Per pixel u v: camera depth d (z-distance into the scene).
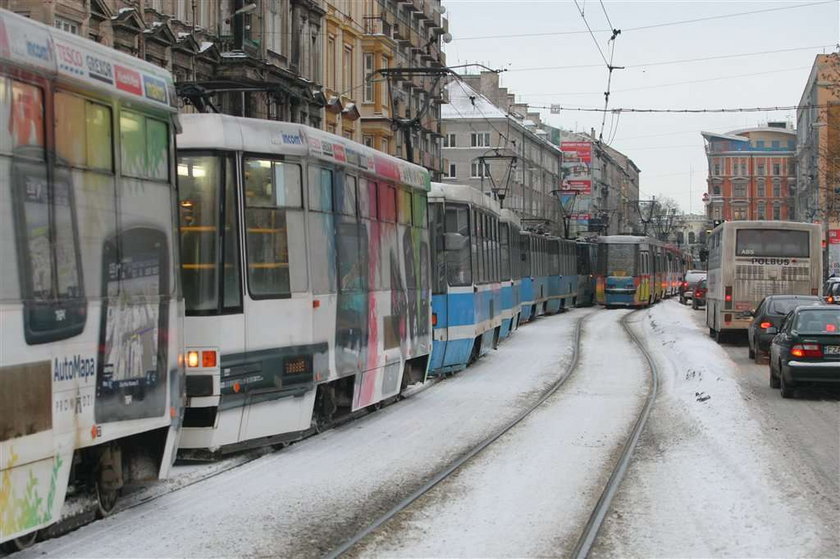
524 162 99.88
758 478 10.95
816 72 89.88
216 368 11.42
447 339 21.44
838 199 57.78
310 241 13.33
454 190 22.19
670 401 18.41
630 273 59.69
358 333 15.09
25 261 7.60
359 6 52.47
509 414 16.88
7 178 7.45
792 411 16.94
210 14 35.12
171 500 10.14
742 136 164.75
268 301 12.27
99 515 9.30
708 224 159.38
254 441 12.26
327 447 13.48
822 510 9.55
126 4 29.64
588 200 121.81
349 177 14.90
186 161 11.77
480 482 11.20
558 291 52.91
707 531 8.88
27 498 7.54
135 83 9.35
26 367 7.55
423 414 16.81
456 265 22.09
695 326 40.38
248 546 8.39
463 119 92.19
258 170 12.30
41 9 25.52
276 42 40.19
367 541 8.60
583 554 8.13
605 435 14.62
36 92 7.85
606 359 27.50
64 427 8.01
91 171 8.55
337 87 48.91
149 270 9.46
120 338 8.89
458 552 8.27
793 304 26.31
